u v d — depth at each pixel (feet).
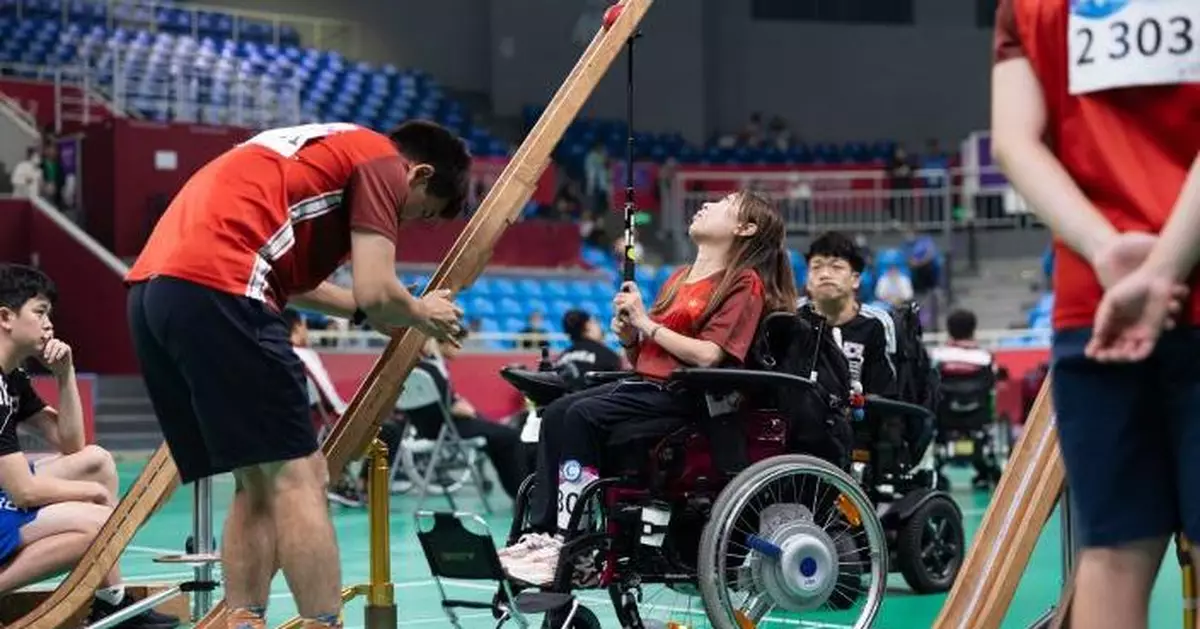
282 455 12.62
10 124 69.56
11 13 78.54
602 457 15.94
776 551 15.98
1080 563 7.15
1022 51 7.27
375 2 92.89
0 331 17.76
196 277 12.48
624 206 16.62
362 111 83.05
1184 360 6.65
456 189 14.01
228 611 13.62
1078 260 6.93
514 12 95.09
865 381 21.81
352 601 21.66
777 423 16.40
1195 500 6.65
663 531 15.72
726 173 85.97
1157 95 6.81
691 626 16.74
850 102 102.32
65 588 15.62
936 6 103.65
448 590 22.41
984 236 85.30
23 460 17.02
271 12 90.12
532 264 73.10
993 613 10.26
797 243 82.43
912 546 21.68
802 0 102.06
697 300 16.34
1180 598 21.42
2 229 61.62
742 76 100.78
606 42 15.65
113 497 19.12
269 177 12.97
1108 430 6.84
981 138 84.48
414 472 35.99
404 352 14.43
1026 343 70.44
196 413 12.70
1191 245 6.36
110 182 62.85
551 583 14.93
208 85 76.43
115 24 81.05
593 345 34.60
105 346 59.82
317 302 14.48
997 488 10.96
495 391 58.34
